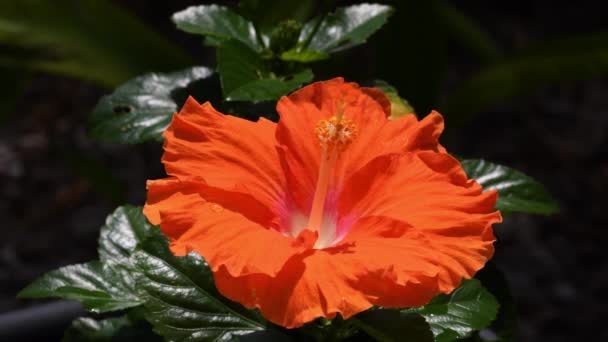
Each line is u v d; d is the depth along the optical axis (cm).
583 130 174
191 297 77
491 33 191
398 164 76
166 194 73
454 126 120
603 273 148
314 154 77
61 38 106
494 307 79
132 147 161
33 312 90
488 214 74
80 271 81
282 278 71
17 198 151
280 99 78
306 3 93
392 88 83
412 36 114
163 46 109
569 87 185
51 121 166
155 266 77
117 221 82
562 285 144
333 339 76
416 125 77
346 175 77
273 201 75
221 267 71
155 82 84
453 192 75
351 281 71
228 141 75
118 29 108
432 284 71
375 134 78
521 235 153
